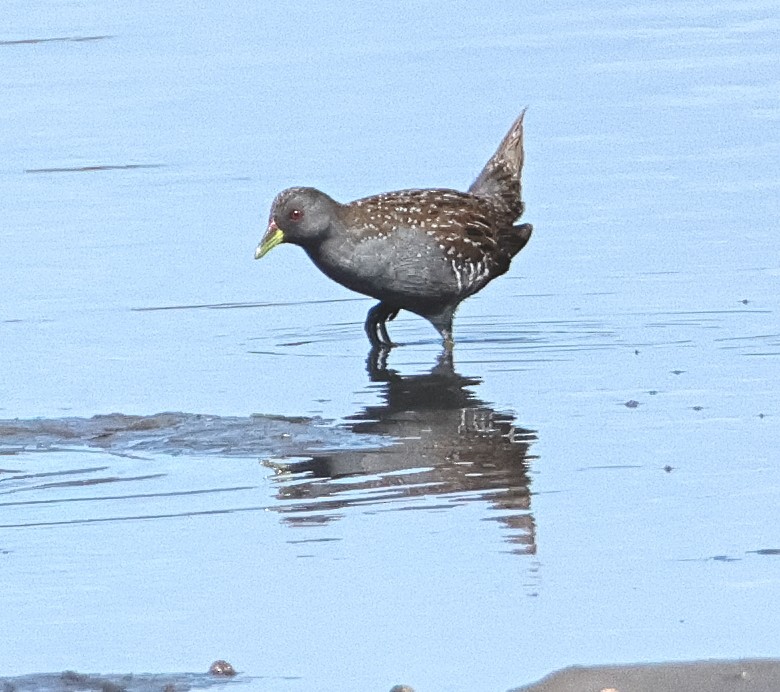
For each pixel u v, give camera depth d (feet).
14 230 65.41
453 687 28.96
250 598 33.14
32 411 46.57
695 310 55.21
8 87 87.10
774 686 28.14
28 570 34.91
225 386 49.11
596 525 36.50
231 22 99.81
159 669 30.09
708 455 41.14
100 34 98.07
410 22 98.37
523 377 49.44
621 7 102.94
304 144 75.15
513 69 87.20
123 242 63.77
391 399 47.39
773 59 87.92
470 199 56.65
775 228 62.90
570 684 28.55
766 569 33.68
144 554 35.65
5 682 29.48
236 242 63.77
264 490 39.55
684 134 75.61
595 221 64.75
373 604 32.60
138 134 78.23
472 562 34.58
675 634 30.73
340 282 54.95
